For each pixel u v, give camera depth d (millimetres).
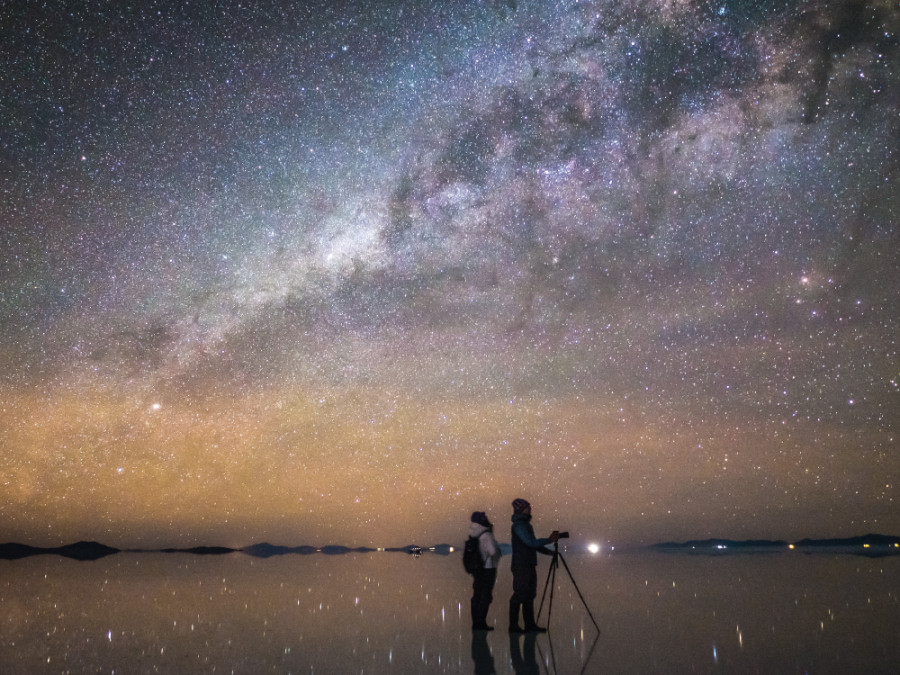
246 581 13672
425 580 13883
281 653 5438
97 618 7754
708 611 7438
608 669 4547
